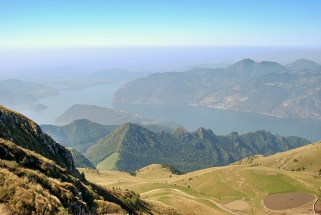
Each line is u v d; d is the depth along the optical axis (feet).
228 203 453.58
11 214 72.49
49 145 243.19
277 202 424.05
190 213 321.32
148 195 465.47
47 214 80.74
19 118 231.30
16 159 123.95
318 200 423.23
